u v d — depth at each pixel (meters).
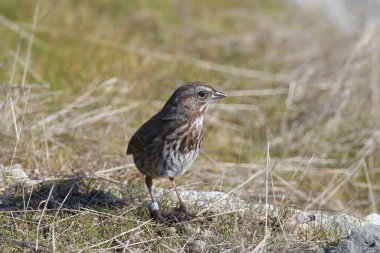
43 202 10.03
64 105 14.10
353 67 16.78
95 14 18.55
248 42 18.58
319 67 17.09
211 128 14.88
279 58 17.84
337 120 15.04
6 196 10.44
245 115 15.42
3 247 8.92
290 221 10.05
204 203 10.53
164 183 11.72
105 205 10.34
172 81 16.31
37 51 16.38
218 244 9.22
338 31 19.80
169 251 9.06
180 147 9.94
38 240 9.10
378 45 17.86
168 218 10.03
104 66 16.30
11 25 16.47
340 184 12.62
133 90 15.61
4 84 12.62
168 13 19.30
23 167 11.82
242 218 9.99
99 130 13.48
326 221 10.23
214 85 16.38
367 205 12.77
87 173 11.37
